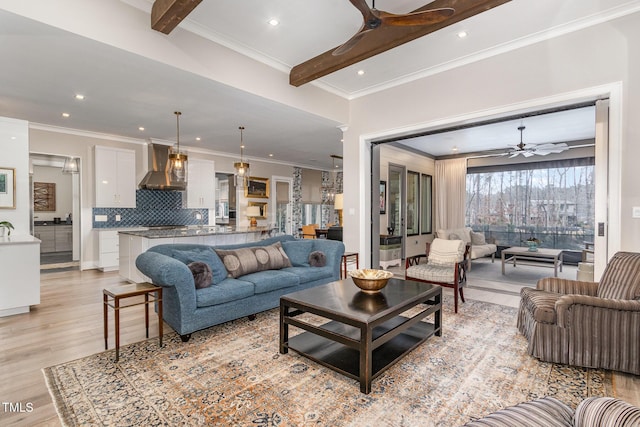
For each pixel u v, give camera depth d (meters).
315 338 2.67
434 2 2.77
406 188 7.32
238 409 1.86
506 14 3.10
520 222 7.84
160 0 2.72
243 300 3.20
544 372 2.28
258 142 7.25
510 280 5.30
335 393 2.02
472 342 2.78
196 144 7.46
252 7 2.92
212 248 3.59
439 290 2.87
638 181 3.00
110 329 3.12
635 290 2.30
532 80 3.55
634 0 2.92
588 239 7.01
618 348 2.21
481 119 4.03
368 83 4.79
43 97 4.25
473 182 8.52
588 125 5.55
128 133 6.38
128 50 2.84
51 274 5.77
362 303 2.40
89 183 6.30
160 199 7.33
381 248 6.46
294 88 4.40
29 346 2.72
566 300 2.31
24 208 4.27
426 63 4.14
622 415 0.93
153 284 2.87
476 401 1.93
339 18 3.10
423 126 4.44
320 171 11.60
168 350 2.64
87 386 2.10
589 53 3.21
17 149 4.21
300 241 4.36
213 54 3.48
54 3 2.45
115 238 6.19
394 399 1.96
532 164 7.68
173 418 1.78
